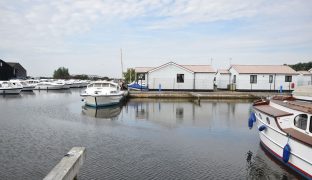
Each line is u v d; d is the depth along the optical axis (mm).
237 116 24266
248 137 16531
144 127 18781
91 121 20641
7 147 13633
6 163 11453
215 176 10492
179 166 11406
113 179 9961
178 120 21922
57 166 4441
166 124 20125
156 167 11211
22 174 10383
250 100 37750
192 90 43031
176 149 13734
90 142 14641
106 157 12266
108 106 29109
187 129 18516
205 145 14602
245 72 44031
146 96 38344
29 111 25766
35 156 12344
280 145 11625
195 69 44250
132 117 22938
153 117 23078
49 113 24594
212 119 22609
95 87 30703
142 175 10375
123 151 13172
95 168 10945
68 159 4758
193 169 11117
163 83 42875
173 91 42344
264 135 13641
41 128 17922
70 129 17641
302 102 14078
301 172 10109
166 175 10430
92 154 12648
